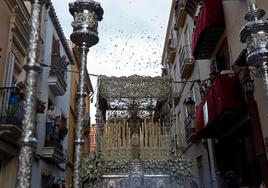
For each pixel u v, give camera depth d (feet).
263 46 14.37
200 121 32.83
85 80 12.08
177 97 61.11
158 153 24.18
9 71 31.55
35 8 9.19
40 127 39.93
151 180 22.91
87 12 12.06
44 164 42.01
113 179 23.02
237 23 28.58
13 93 29.43
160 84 28.45
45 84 43.21
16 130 28.37
